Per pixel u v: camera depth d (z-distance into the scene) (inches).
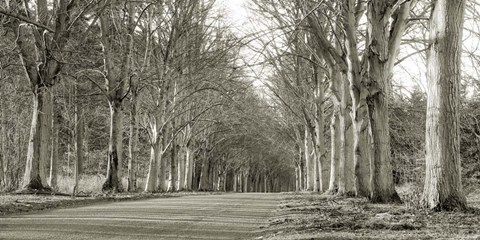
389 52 604.4
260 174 3518.7
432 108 434.0
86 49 904.9
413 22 694.5
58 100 860.0
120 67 995.9
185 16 1148.5
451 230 313.4
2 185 839.1
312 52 871.7
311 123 1237.7
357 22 776.3
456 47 428.1
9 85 887.7
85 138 1455.5
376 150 599.8
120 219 402.3
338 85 823.7
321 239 280.1
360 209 494.9
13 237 298.4
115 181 935.0
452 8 428.1
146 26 1139.9
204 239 300.2
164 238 301.0
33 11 823.7
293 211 513.3
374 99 602.5
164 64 1102.4
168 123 1230.9
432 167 431.2
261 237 307.3
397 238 278.5
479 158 762.2
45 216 428.8
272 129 1744.6
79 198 681.0
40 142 741.9
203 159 1979.6
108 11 903.7
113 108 945.5
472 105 716.0
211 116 1569.9
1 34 785.6
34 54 812.0
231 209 539.5
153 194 958.4
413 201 461.1
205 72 1231.5
